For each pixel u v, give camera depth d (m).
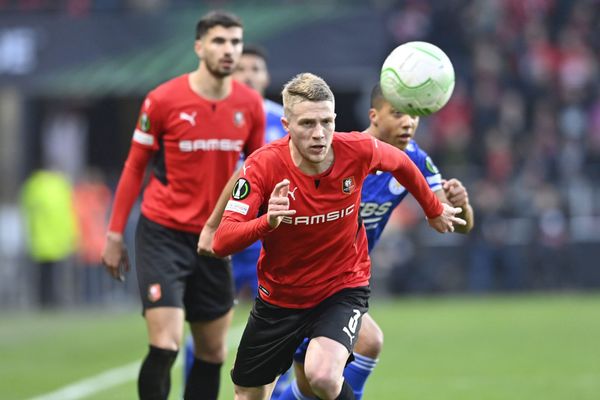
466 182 73.06
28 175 76.62
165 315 26.34
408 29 81.25
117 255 27.72
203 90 27.50
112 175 79.00
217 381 28.03
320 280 22.45
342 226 22.17
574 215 71.62
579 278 70.88
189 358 29.89
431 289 70.62
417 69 23.33
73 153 79.12
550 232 70.38
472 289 70.75
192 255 27.36
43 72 66.56
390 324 55.12
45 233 66.50
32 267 69.62
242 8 68.31
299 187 21.62
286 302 22.62
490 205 70.50
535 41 80.19
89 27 67.12
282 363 23.08
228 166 27.72
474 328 52.44
